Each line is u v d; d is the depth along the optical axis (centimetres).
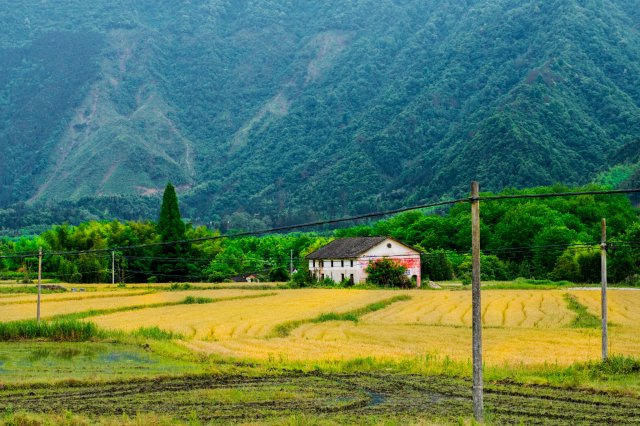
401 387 4419
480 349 3084
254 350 5994
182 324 7919
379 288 13675
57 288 13538
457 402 3959
